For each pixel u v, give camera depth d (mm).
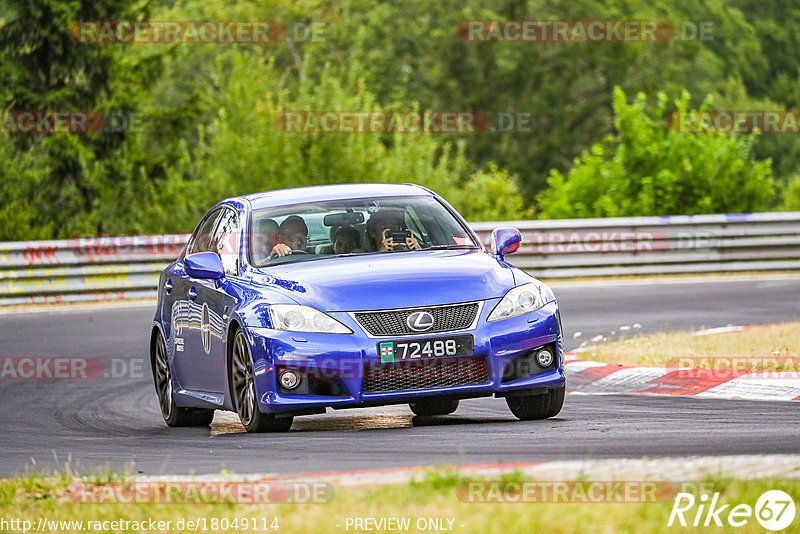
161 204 101188
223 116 94312
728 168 73500
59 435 26734
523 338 23391
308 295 23406
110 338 44344
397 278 23562
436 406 28156
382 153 93250
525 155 154625
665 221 60375
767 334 35469
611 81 154750
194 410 28172
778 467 16156
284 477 17547
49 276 56438
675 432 21219
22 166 99938
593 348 35188
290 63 152625
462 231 26609
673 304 48281
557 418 24531
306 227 25953
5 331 47344
